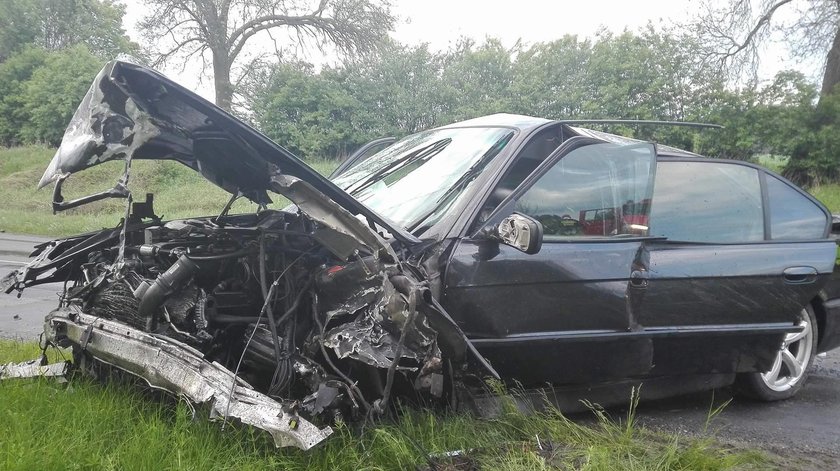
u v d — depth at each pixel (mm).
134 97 3137
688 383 4566
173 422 3297
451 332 3275
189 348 3189
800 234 4930
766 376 4930
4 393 3594
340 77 25062
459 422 3529
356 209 3469
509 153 4035
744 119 20094
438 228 3729
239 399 2994
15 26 38719
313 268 3623
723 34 21531
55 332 3834
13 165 28625
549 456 3391
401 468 3086
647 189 4227
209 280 3645
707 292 4297
